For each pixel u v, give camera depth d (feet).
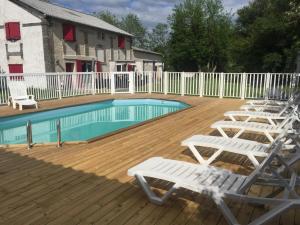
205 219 9.64
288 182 10.07
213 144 13.33
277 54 90.79
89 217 9.72
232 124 18.16
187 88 47.47
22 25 67.46
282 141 11.12
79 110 39.11
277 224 9.28
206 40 128.88
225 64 135.33
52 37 67.82
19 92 35.35
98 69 85.66
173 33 133.08
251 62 103.71
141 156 16.25
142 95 48.88
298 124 15.37
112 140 19.69
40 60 67.36
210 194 8.94
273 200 8.04
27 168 14.26
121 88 54.34
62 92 45.34
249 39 101.65
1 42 71.05
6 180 12.77
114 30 91.66
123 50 100.48
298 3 59.11
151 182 12.47
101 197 11.16
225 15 136.98
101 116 38.14
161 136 20.81
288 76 39.29
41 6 74.13
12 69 71.10
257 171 8.68
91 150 17.35
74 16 82.94
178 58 132.16
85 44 79.82
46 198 11.06
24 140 25.93
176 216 9.82
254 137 20.16
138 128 23.48
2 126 29.27
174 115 29.40
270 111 27.04
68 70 74.49
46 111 34.30
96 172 13.78
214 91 45.34
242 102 38.88
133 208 10.33
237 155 16.31
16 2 66.54
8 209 10.23
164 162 11.64
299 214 9.88
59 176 13.25
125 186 12.18
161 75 49.75
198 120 26.73
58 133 17.97
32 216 9.77
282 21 85.81
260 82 41.24
